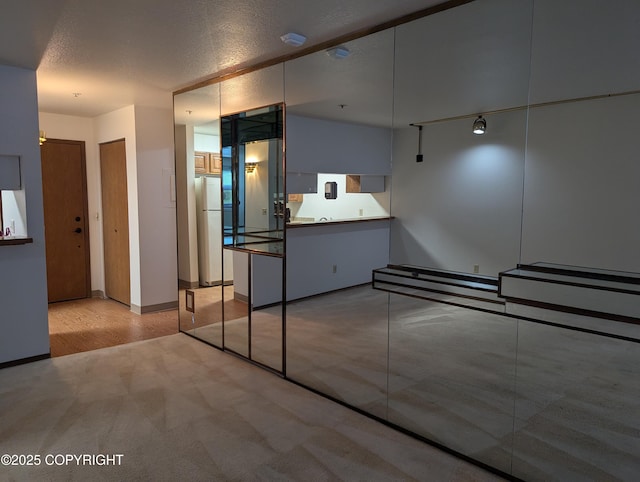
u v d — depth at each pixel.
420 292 2.61
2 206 4.40
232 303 3.83
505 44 2.16
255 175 3.55
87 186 5.81
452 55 2.35
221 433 2.54
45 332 3.69
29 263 3.59
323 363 3.11
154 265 5.14
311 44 2.95
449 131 2.41
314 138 3.05
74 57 3.22
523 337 2.20
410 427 2.62
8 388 3.12
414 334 2.65
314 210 3.12
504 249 2.24
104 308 5.38
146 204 5.01
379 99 2.70
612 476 1.94
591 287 1.95
